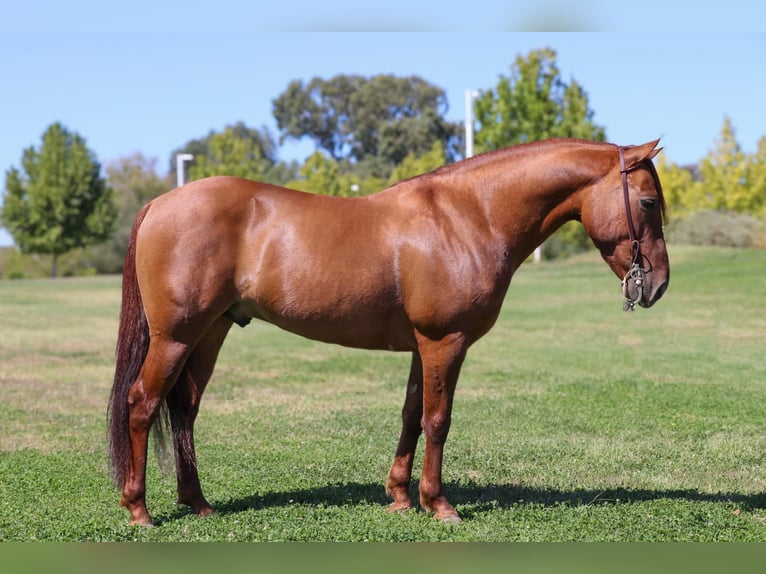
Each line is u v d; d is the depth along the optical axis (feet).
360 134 207.51
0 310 72.79
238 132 236.22
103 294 91.25
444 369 16.15
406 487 17.40
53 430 25.85
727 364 38.65
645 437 24.32
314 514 16.93
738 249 107.55
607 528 16.01
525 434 24.82
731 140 132.57
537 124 104.27
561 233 126.82
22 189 151.43
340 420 27.17
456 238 16.10
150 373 16.02
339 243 16.05
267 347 48.29
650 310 61.82
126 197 197.57
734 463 21.40
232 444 23.71
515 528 16.02
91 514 16.98
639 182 16.20
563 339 49.01
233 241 15.98
